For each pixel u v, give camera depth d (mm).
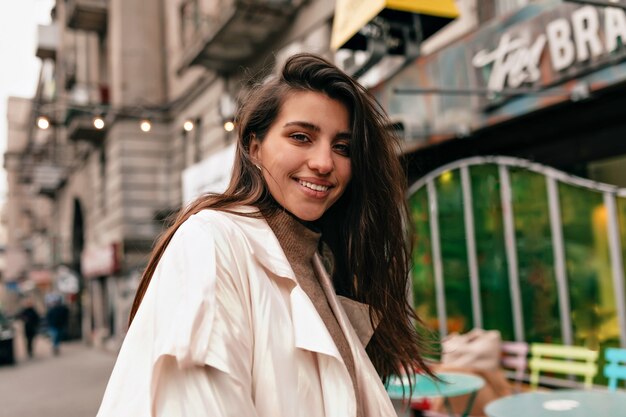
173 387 789
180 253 898
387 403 1114
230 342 827
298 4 9766
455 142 6512
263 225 1048
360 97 1165
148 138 15336
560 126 5613
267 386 876
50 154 25609
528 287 5594
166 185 15305
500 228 5879
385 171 1324
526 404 2885
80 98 15977
